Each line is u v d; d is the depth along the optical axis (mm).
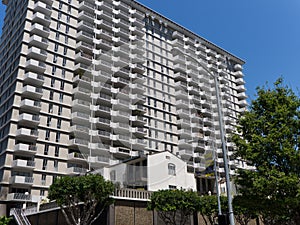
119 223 23438
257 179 16062
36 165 49094
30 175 48219
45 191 48688
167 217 25781
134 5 74625
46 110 53156
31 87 51469
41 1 58969
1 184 45531
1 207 44125
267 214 18141
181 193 25766
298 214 16297
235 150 18531
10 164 47031
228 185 14047
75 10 63750
